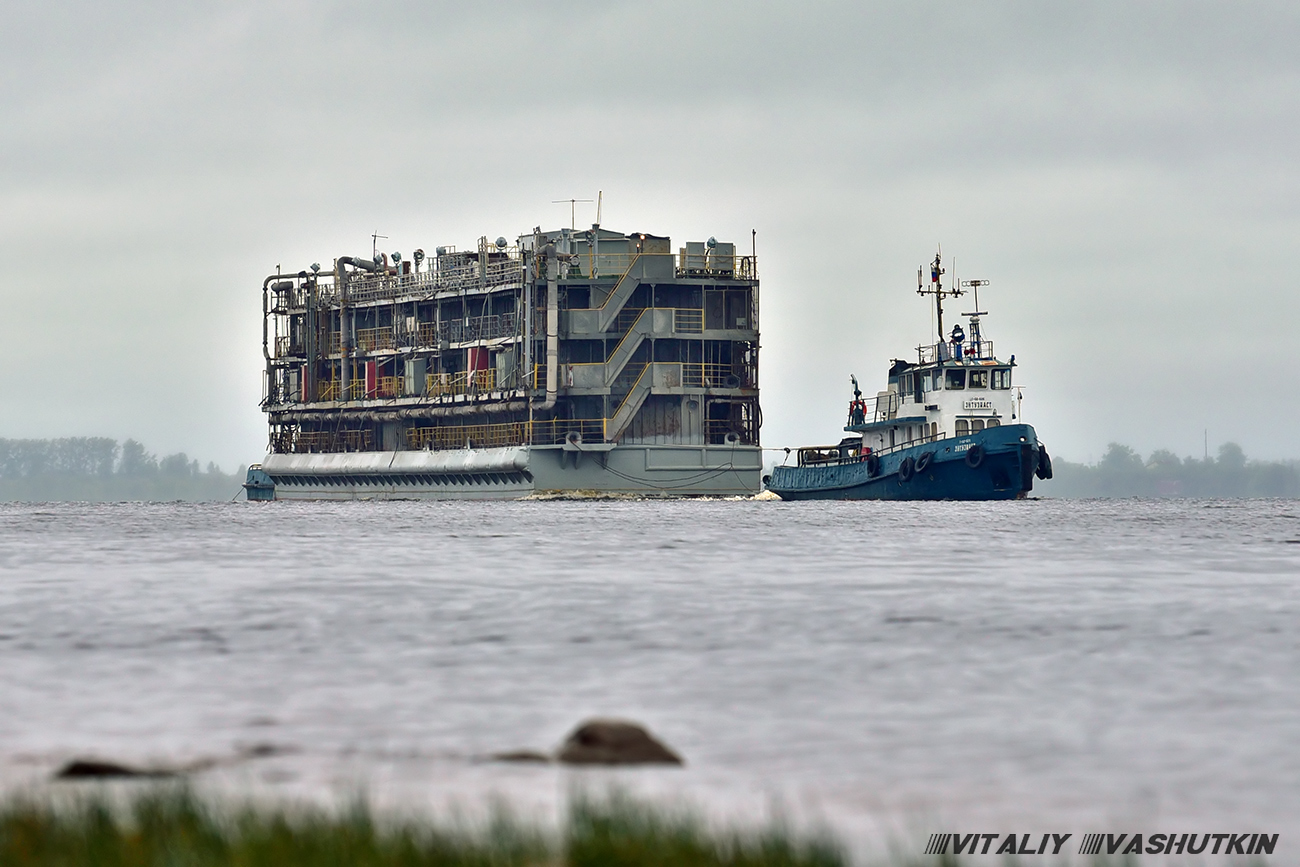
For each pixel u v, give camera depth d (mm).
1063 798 60250
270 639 114375
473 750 69938
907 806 58562
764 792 60875
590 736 66812
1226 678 92688
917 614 132625
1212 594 153250
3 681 92500
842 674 95062
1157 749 70312
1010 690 88250
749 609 137375
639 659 102500
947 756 68688
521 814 54750
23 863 45469
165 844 46688
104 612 135500
